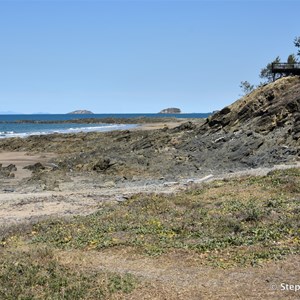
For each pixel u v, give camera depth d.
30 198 26.61
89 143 67.88
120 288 9.63
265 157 35.81
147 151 46.88
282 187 20.64
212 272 10.57
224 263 11.09
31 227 17.16
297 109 42.59
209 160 39.22
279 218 15.02
